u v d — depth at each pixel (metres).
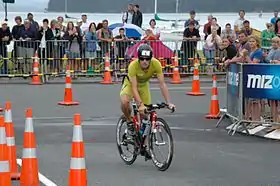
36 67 21.22
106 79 21.36
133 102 9.42
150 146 8.82
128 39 23.00
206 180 8.26
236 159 9.68
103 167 9.07
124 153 9.41
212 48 23.23
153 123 8.70
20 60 22.03
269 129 11.85
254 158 9.76
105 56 21.98
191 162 9.43
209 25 24.27
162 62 22.98
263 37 21.92
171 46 23.84
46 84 20.95
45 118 13.92
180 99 17.33
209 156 9.91
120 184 8.02
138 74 8.70
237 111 12.07
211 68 23.34
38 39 22.16
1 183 6.49
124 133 9.23
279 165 9.26
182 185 7.98
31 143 7.44
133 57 22.64
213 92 13.99
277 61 12.42
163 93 8.73
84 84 21.02
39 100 16.94
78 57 22.50
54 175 8.55
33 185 7.41
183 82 22.06
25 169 7.41
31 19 22.38
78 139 6.57
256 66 11.54
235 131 12.09
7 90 19.16
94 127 12.72
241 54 12.70
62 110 15.15
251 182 8.16
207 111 15.09
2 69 22.00
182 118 13.98
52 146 10.72
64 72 22.41
